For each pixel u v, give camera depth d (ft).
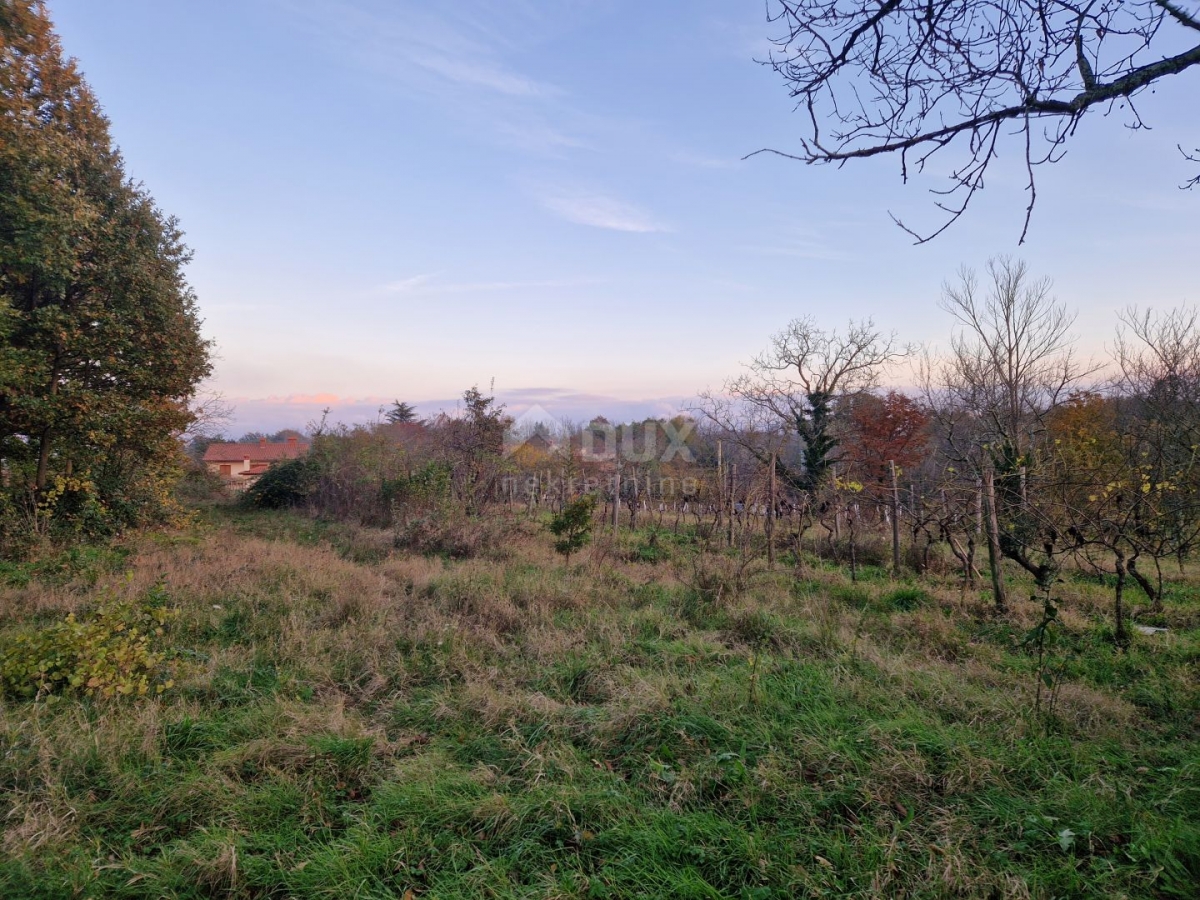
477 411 57.16
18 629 19.97
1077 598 25.64
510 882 8.79
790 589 27.09
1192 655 17.94
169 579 26.35
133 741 12.40
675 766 11.84
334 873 8.91
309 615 22.08
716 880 8.82
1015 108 7.17
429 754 12.30
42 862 9.07
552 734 13.12
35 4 34.06
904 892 8.41
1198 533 24.14
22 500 37.63
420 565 32.07
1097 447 27.99
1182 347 43.75
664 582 27.76
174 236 44.62
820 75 7.98
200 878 8.84
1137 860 8.74
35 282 36.37
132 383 41.73
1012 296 53.31
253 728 13.39
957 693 14.56
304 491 72.64
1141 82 6.89
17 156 31.04
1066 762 11.49
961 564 32.45
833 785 10.91
